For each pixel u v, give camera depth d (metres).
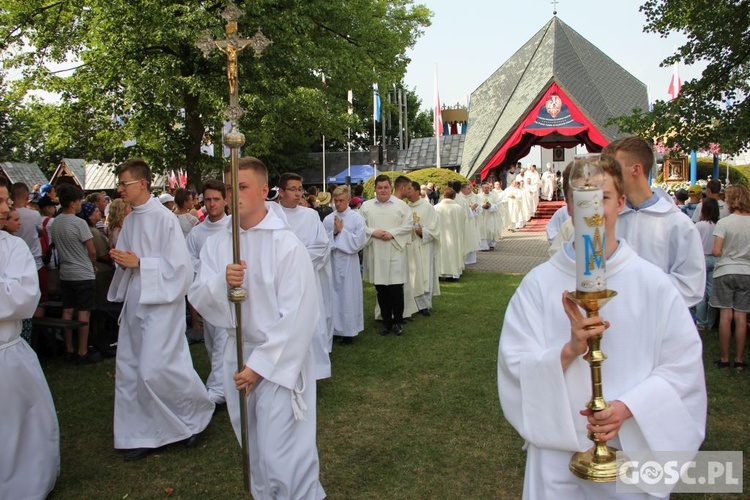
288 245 3.28
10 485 3.72
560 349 2.11
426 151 42.72
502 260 16.17
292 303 3.17
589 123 26.08
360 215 7.73
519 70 31.98
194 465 4.38
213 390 5.53
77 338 7.61
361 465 4.28
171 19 14.34
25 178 33.00
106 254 7.98
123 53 15.24
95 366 6.92
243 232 3.34
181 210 8.48
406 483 4.02
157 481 4.16
